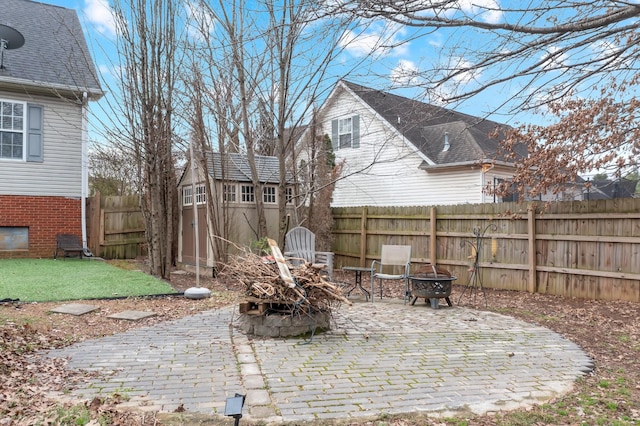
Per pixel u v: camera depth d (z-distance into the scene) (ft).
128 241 42.45
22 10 45.19
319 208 41.27
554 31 13.53
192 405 10.91
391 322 21.01
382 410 10.78
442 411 10.80
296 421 10.11
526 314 23.52
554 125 24.73
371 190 54.75
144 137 31.53
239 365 14.14
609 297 26.22
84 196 40.27
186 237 39.01
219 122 35.35
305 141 46.88
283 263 18.33
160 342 16.69
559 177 25.27
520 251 30.32
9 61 37.96
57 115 39.29
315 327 18.69
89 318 19.94
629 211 25.43
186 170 38.75
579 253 27.63
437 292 24.35
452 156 48.42
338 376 13.25
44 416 9.89
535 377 13.51
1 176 37.01
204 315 21.50
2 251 37.14
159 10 30.91
